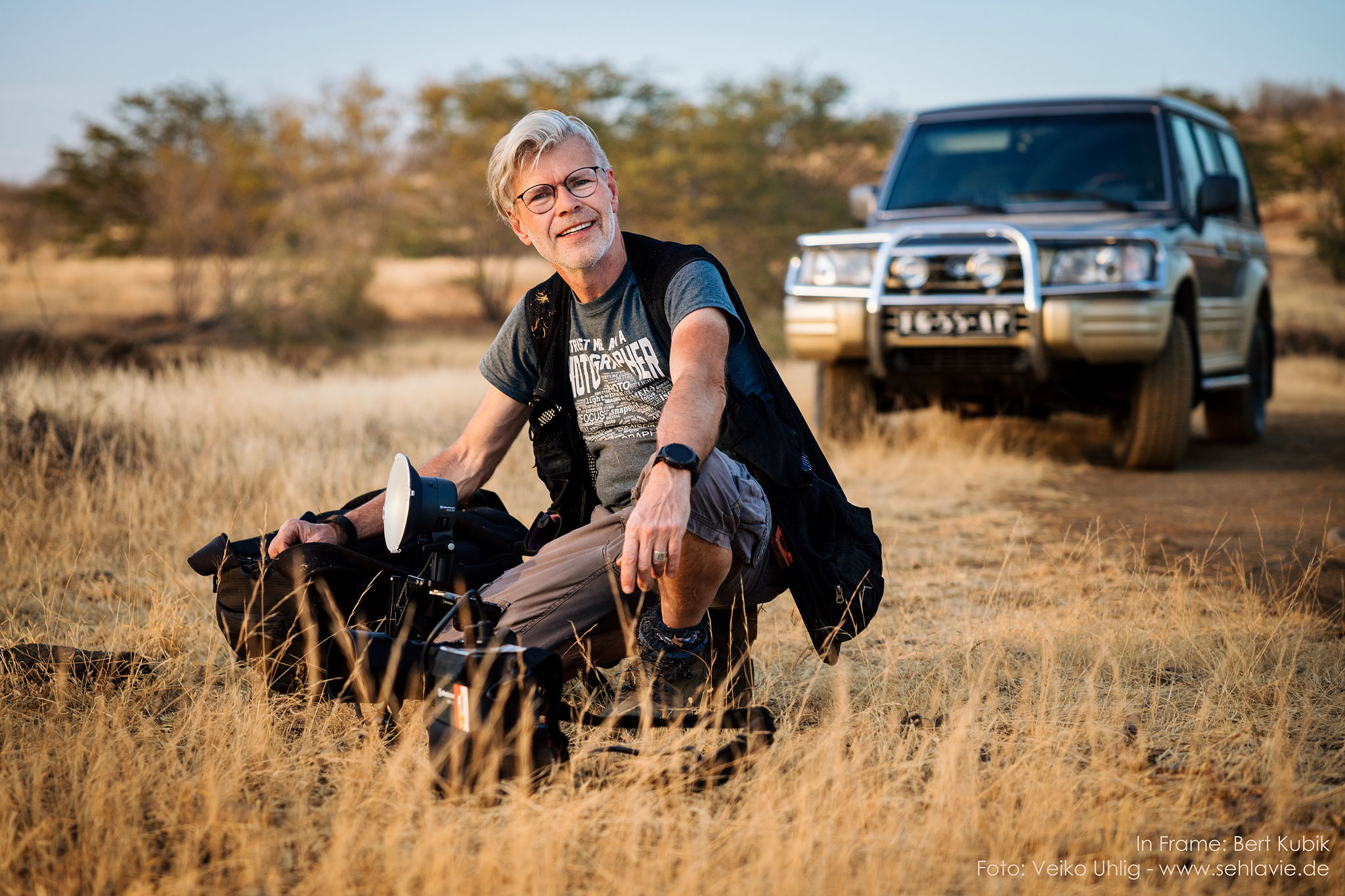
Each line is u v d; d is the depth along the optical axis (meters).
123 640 3.06
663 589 2.21
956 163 7.02
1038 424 8.16
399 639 2.14
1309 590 3.64
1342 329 19.91
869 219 7.05
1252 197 8.66
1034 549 4.39
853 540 2.45
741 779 2.13
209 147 31.17
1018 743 2.35
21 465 4.82
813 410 7.89
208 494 4.88
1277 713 2.50
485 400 2.62
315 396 8.07
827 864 1.79
